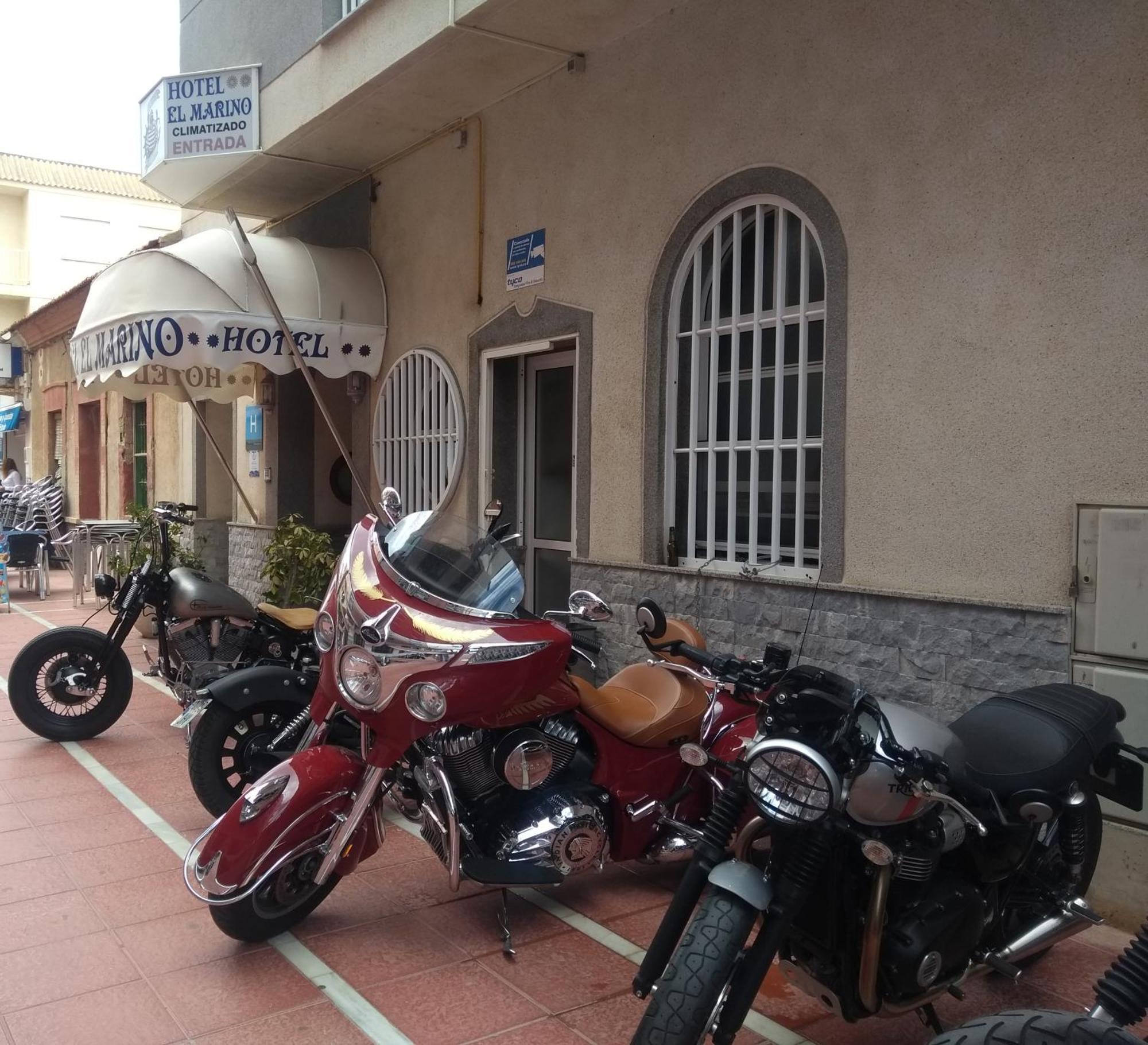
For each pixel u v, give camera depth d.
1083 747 2.97
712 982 2.37
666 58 5.58
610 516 6.02
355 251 8.16
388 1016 3.19
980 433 4.18
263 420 9.95
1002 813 2.79
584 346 6.17
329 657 3.55
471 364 7.17
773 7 5.00
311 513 9.90
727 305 5.50
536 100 6.48
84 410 18.08
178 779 5.50
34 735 6.37
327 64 6.91
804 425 5.05
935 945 2.65
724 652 5.28
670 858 3.95
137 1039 3.04
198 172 8.32
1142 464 3.71
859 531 4.63
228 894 3.37
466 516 7.26
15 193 26.17
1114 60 3.75
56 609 12.18
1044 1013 2.09
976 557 4.21
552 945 3.68
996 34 4.10
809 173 4.84
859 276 4.62
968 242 4.21
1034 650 4.00
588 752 3.86
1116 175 3.75
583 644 3.80
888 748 2.50
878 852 2.46
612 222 5.96
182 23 9.12
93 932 3.72
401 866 4.39
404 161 7.82
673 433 5.70
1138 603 3.72
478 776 3.59
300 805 3.44
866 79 4.58
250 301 7.45
